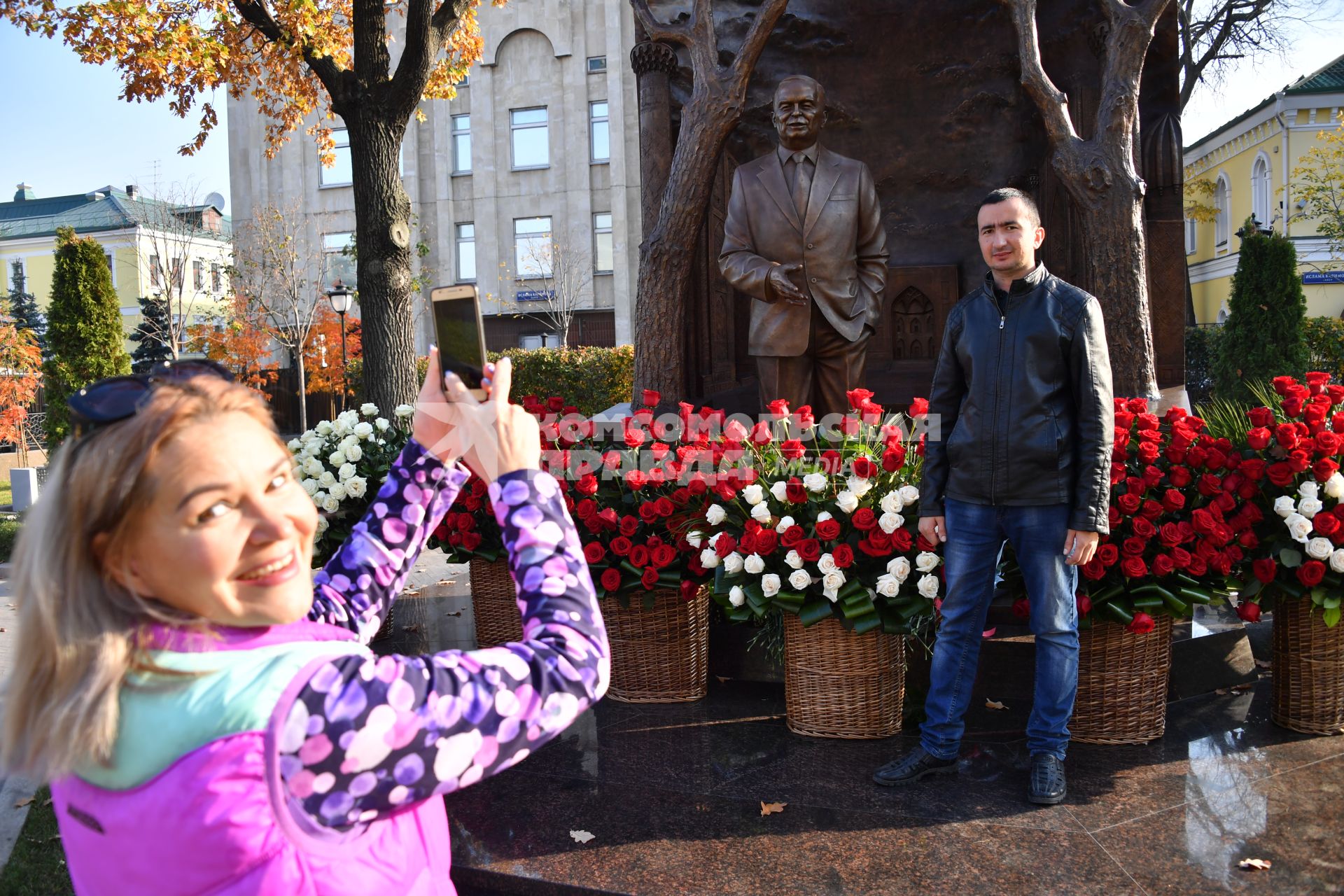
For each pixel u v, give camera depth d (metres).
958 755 3.35
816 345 4.88
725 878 2.59
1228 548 3.34
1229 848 2.65
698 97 5.04
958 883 2.52
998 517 3.06
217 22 9.96
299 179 26.75
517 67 25.89
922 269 6.43
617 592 3.93
